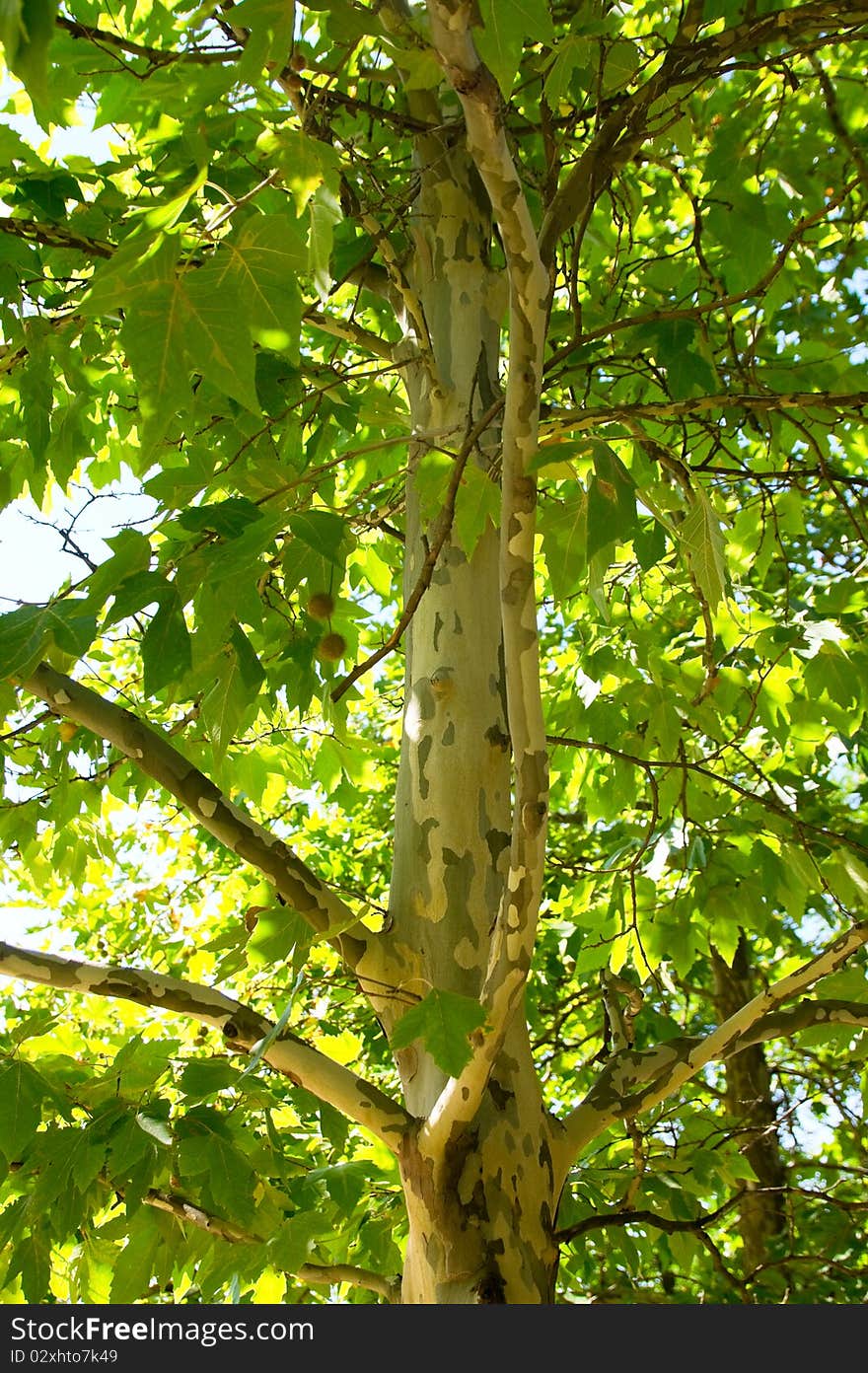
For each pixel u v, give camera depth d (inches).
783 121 158.4
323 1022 186.7
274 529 84.0
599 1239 156.5
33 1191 111.9
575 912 188.4
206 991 111.5
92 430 168.4
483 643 124.7
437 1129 101.2
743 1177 150.7
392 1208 142.6
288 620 117.4
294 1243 109.4
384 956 113.6
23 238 122.3
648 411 103.8
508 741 122.5
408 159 158.1
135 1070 118.4
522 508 82.6
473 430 92.4
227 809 108.3
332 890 113.7
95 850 174.2
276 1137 127.3
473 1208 103.7
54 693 107.9
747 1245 252.4
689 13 115.2
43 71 54.1
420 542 129.2
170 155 123.1
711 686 153.5
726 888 167.0
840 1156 199.5
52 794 158.9
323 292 88.8
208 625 87.0
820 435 170.1
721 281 164.1
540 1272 104.1
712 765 215.9
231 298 76.1
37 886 175.5
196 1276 130.7
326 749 177.0
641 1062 118.3
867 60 174.1
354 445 175.2
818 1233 216.4
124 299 75.4
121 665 227.5
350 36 80.7
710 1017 332.8
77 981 108.2
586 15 119.1
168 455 153.6
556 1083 275.0
